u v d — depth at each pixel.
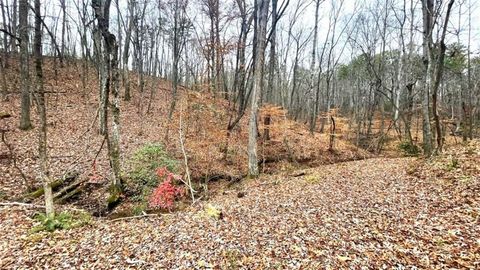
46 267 5.27
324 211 7.49
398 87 22.72
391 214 6.82
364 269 4.79
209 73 18.59
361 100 36.38
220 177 13.98
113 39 9.72
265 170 15.16
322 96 38.59
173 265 5.22
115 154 10.26
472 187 7.46
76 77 26.70
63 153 12.84
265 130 17.78
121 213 9.16
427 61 11.95
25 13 13.42
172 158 13.32
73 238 6.58
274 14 16.73
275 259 5.27
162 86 32.69
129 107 23.09
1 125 14.18
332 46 28.30
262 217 7.48
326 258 5.19
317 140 20.34
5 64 22.36
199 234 6.53
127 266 5.23
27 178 10.41
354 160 17.72
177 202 10.46
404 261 4.91
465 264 4.65
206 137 15.87
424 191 8.08
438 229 5.83
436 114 10.83
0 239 6.34
